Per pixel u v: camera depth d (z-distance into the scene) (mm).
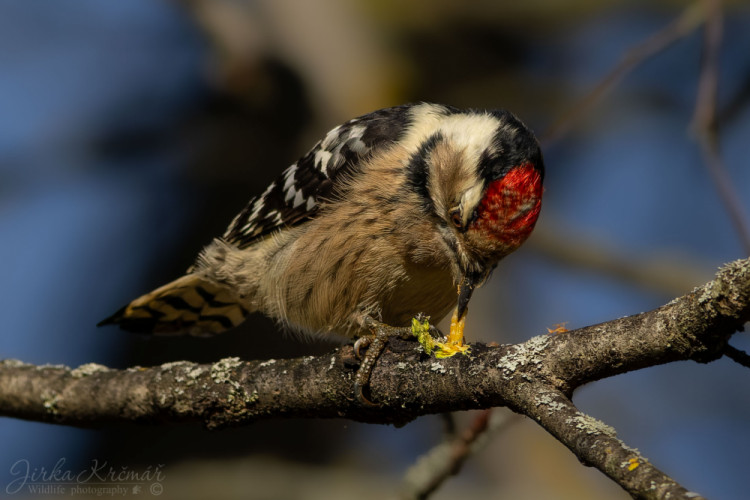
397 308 8312
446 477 7566
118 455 12719
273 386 6430
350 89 13633
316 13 14086
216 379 6711
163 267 14516
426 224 7855
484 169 7684
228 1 14086
